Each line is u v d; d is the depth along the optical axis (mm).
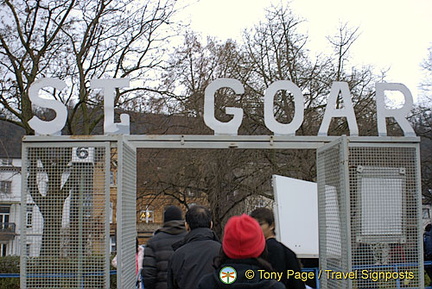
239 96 20016
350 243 5406
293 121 6023
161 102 18719
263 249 3039
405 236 5582
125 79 5934
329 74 20562
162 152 21016
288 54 20641
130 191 5812
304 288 4547
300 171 19469
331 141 5926
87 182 5414
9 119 15531
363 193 5598
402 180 5680
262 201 21203
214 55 20688
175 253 4340
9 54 14914
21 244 5305
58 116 5621
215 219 20969
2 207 44094
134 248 6008
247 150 20359
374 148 5707
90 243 5324
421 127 28078
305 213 9125
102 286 5285
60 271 5301
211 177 20766
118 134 5879
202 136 5941
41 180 5406
